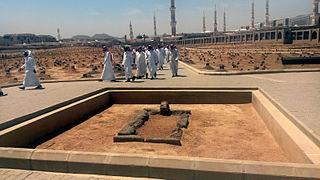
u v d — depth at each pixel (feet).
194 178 12.96
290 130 17.28
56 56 234.38
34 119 22.12
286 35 263.70
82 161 14.19
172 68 47.88
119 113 29.94
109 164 13.88
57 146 20.53
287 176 11.88
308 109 21.04
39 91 35.60
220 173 12.60
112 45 447.01
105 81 44.29
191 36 572.51
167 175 13.28
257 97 27.63
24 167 14.93
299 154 14.42
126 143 20.59
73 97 29.12
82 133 23.48
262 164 12.51
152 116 27.58
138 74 45.96
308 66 90.94
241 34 358.84
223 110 29.19
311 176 11.68
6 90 37.65
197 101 32.42
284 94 27.35
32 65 38.06
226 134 21.85
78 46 436.76
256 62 115.55
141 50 45.85
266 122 22.97
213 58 140.67
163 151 18.81
